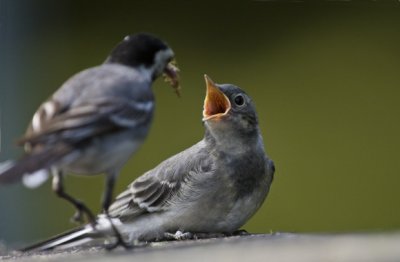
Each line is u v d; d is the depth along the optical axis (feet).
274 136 49.08
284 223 46.80
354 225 47.24
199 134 49.01
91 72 25.08
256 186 29.84
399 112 49.55
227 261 19.80
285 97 50.34
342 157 48.62
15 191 43.21
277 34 51.98
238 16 52.29
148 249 24.41
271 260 19.39
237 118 29.66
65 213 44.50
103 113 23.40
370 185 48.08
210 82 30.14
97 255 23.59
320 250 20.13
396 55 50.60
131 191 30.37
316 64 51.06
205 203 29.22
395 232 24.81
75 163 23.41
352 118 49.62
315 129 49.37
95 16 51.31
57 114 23.04
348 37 51.24
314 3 52.03
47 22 49.01
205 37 52.11
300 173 48.11
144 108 24.62
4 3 46.91
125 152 24.09
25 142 22.61
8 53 46.65
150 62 26.55
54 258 24.08
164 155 48.29
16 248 31.53
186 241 27.22
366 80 50.42
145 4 52.49
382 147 48.88
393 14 51.06
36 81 47.93
